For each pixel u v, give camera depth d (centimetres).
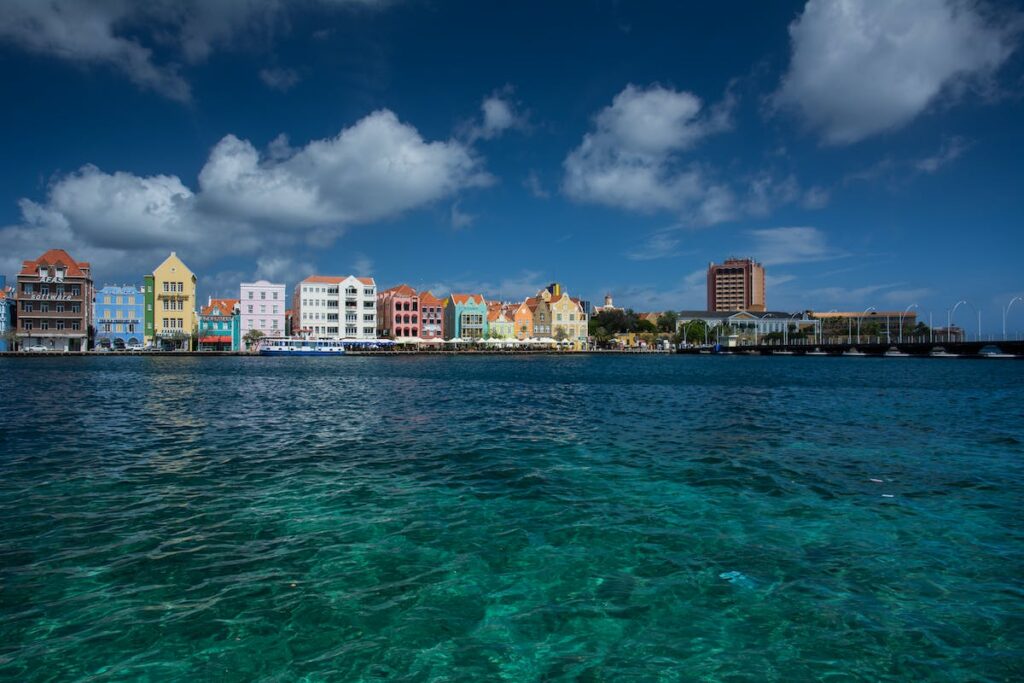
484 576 1205
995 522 1534
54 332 13125
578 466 2158
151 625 1001
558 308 18600
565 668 900
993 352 15000
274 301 15862
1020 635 988
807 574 1219
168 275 14375
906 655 933
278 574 1201
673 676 882
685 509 1639
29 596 1094
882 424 3253
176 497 1728
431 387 5769
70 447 2466
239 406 4012
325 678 868
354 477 1981
